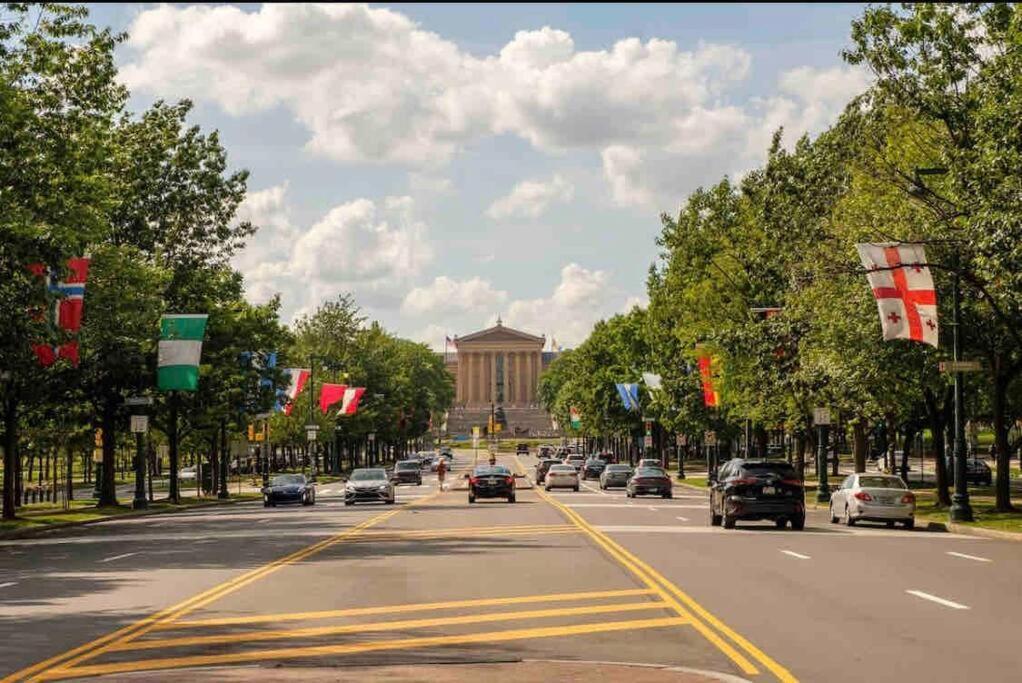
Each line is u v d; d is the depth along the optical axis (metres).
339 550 27.53
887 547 27.64
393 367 144.38
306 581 20.30
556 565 22.67
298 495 58.19
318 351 116.81
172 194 59.72
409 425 170.62
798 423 58.69
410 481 90.38
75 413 59.97
